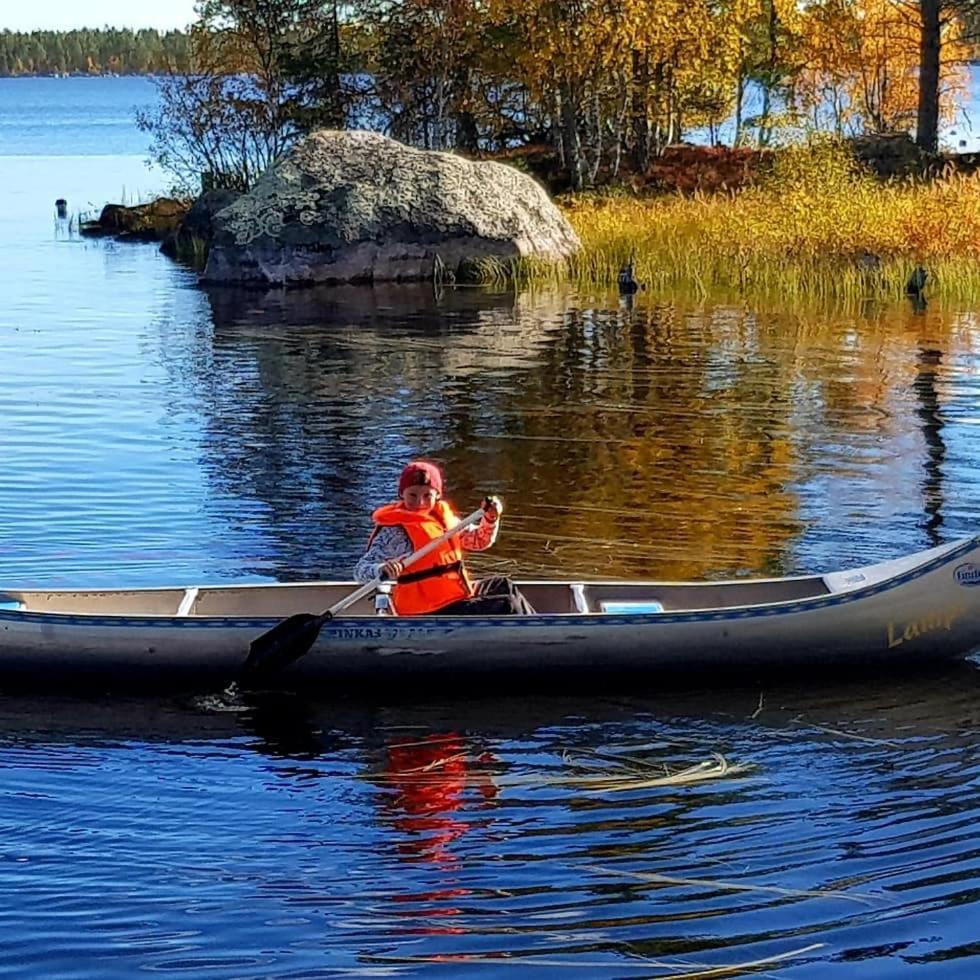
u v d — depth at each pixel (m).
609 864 6.19
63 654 8.12
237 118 35.44
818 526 10.97
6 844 6.38
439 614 8.29
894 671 8.41
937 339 18.97
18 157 66.88
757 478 12.38
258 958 5.52
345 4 35.50
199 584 9.73
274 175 26.89
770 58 39.25
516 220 26.95
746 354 18.25
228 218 26.55
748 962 5.46
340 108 35.47
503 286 25.50
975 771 7.08
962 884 5.99
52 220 37.59
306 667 8.12
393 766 7.21
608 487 12.18
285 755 7.34
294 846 6.38
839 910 5.80
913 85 42.00
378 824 6.58
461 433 14.27
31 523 11.05
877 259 23.64
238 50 35.78
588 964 5.45
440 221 26.56
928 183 30.08
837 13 38.72
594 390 16.28
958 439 13.66
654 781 6.99
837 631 8.24
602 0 33.03
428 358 18.52
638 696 8.12
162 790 6.93
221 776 7.10
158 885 6.03
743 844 6.36
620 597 8.87
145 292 25.12
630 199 31.33
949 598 8.29
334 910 5.84
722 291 23.69
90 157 65.94
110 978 5.39
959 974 5.36
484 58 34.31
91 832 6.50
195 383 16.86
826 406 15.20
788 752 7.33
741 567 10.08
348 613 8.83
